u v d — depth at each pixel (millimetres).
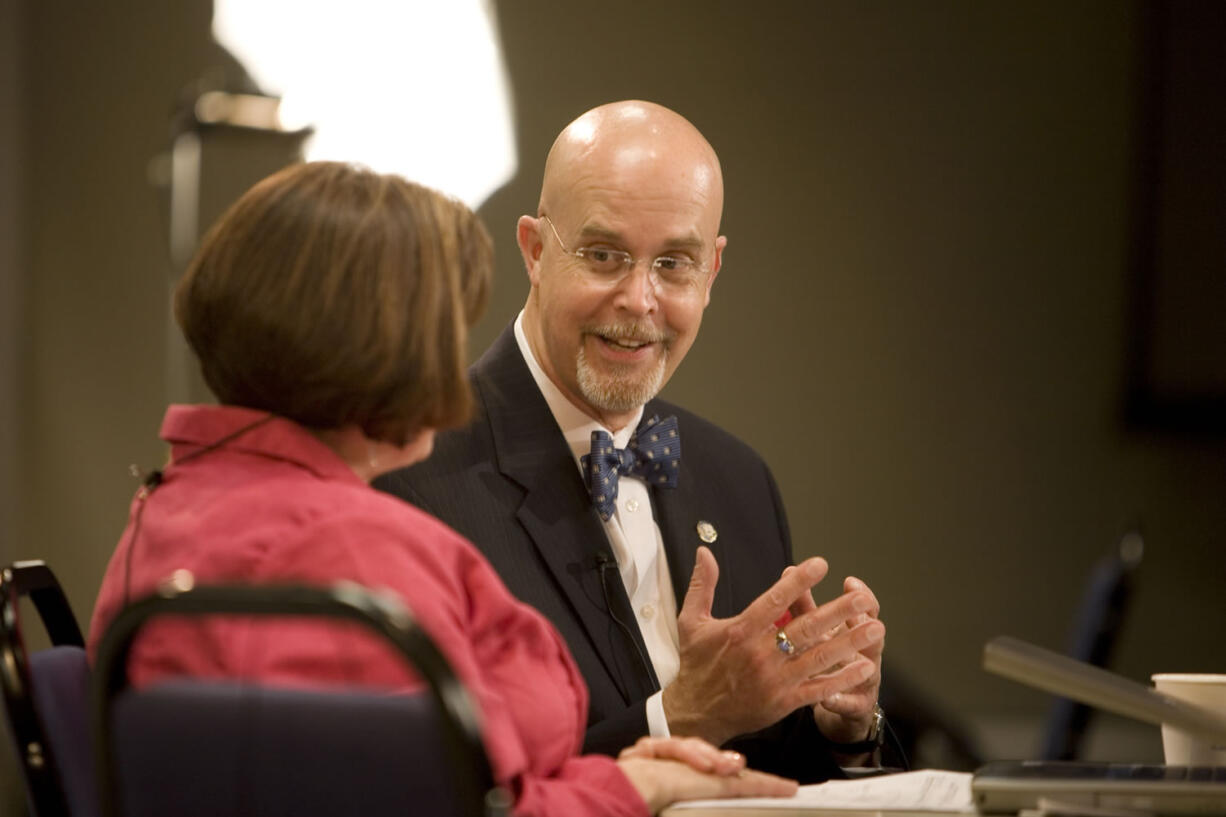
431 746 3738
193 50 17375
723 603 7855
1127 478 18609
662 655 7633
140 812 3977
